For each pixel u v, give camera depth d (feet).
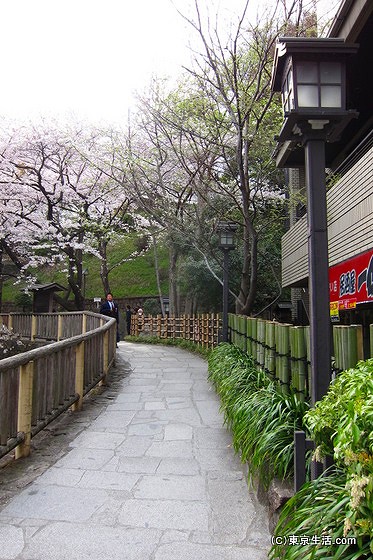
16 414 13.50
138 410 19.67
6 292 100.42
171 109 25.30
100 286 97.55
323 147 8.62
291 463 10.00
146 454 14.05
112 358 31.14
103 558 8.37
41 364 15.38
